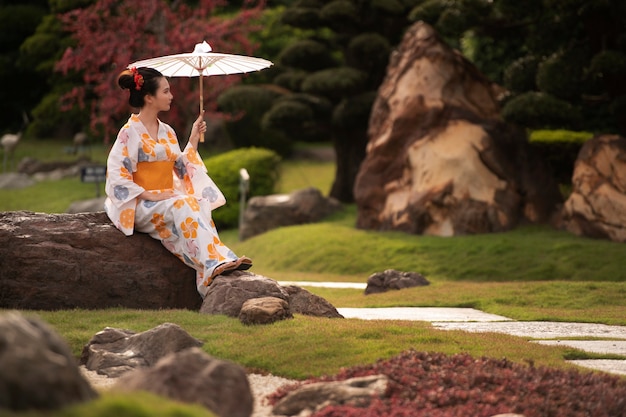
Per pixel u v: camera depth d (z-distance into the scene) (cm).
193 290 992
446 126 2112
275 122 2717
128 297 969
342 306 1295
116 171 960
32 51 4097
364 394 573
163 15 3216
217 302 909
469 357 668
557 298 1268
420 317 1122
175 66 1018
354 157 2842
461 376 609
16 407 378
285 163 3762
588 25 1923
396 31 2888
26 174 3772
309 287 1638
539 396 586
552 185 2080
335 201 2639
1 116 4738
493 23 2031
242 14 3288
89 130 4316
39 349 397
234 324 843
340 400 571
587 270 1695
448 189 2031
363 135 2820
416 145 2120
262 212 2577
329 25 2802
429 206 2048
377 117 2244
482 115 2144
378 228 2191
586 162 1916
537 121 1925
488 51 2695
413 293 1387
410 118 2147
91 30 3281
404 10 2744
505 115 1938
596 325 1026
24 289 949
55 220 982
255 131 3716
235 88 2934
